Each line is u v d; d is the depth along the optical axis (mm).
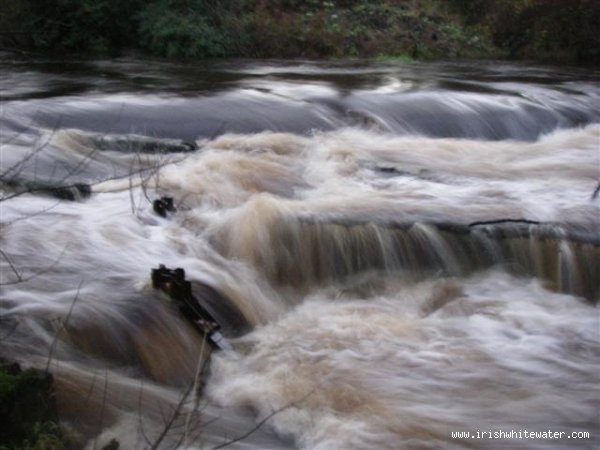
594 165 11711
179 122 12227
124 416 5332
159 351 6215
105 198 8992
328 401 5969
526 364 6703
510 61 23141
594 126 14062
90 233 7961
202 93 13922
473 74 18594
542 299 8008
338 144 11781
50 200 8727
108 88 14594
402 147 12055
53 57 20484
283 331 7168
